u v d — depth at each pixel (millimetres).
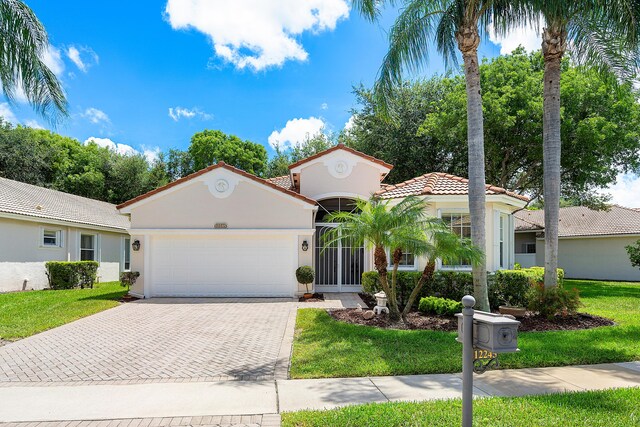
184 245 15289
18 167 33438
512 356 7297
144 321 10922
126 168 37750
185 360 7477
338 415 4840
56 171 36750
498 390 5824
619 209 29422
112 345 8531
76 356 7758
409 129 26562
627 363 7207
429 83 27734
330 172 16438
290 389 5945
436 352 7641
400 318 10445
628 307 13586
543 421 4652
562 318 10891
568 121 18891
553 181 11406
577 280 26266
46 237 19328
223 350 8117
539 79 20375
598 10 9836
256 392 5828
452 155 26109
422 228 10039
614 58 10891
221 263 15266
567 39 11383
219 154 41875
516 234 32531
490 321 3760
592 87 19484
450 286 12750
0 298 14797
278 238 15258
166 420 4895
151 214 15172
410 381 6254
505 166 23344
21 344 8633
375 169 16484
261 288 15180
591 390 5750
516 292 12539
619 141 20016
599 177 21484
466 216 14109
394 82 11891
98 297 14977
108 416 5016
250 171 43688
